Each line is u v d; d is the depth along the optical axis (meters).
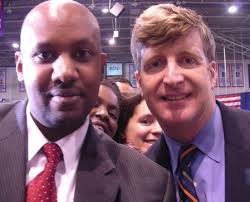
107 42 9.14
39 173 0.84
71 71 0.79
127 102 1.81
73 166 0.88
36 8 0.83
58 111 0.81
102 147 0.94
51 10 0.81
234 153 1.07
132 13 7.25
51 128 0.86
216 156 1.11
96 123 1.56
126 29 8.25
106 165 0.91
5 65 11.18
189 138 1.14
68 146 0.88
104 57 0.90
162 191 0.92
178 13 1.05
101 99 1.59
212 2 7.10
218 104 1.23
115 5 5.34
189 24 1.05
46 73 0.80
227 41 9.10
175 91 1.07
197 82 1.08
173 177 1.16
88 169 0.88
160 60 1.08
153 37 1.05
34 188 0.81
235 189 1.01
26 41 0.83
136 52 1.14
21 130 0.88
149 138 1.75
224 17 7.92
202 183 1.10
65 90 0.80
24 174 0.82
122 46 9.45
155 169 0.96
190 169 1.13
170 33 1.04
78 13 0.82
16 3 6.98
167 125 1.12
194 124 1.11
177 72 1.06
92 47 0.83
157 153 1.23
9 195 0.79
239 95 6.79
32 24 0.82
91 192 0.85
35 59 0.81
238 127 1.12
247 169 1.03
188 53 1.06
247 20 8.25
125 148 1.00
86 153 0.91
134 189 0.90
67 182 0.86
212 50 1.16
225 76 10.62
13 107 0.96
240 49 9.93
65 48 0.80
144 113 1.76
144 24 1.07
